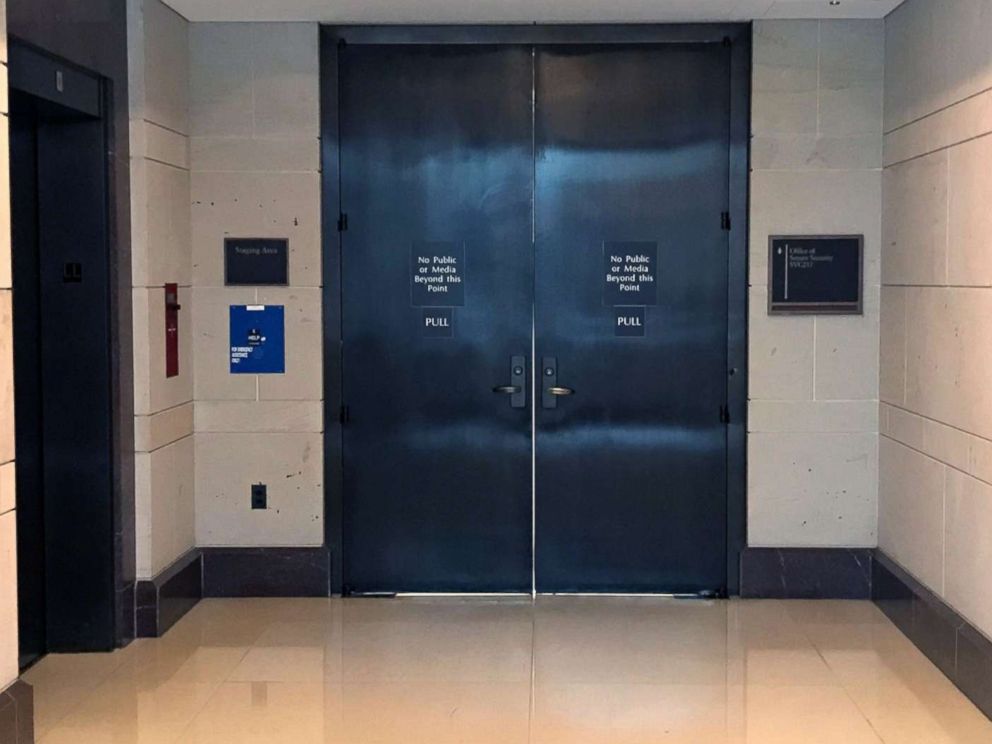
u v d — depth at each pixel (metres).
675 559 6.49
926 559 5.55
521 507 6.52
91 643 5.55
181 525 6.22
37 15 4.62
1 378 4.09
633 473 6.48
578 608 6.30
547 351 6.47
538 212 6.44
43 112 5.17
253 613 6.20
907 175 5.83
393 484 6.53
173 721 4.68
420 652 5.55
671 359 6.45
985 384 4.75
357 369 6.49
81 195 5.39
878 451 6.38
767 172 6.32
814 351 6.36
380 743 4.46
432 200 6.45
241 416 6.44
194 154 6.37
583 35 6.38
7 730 4.04
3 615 4.10
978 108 4.81
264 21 6.33
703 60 6.38
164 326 5.93
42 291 5.43
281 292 6.42
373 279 6.47
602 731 4.57
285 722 4.68
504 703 4.88
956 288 5.09
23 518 5.39
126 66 5.58
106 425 5.46
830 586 6.41
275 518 6.46
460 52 6.42
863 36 6.27
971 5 4.89
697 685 5.08
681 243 6.43
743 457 6.45
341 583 6.52
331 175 6.44
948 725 4.60
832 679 5.14
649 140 6.41
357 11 6.11
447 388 6.50
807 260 6.34
